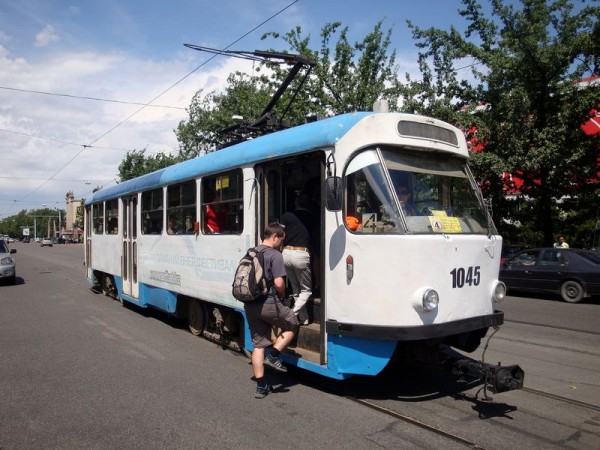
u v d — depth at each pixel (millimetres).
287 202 6496
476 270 5324
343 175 5109
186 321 9930
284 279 5195
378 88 18812
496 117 16938
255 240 6363
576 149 16375
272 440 4258
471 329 5188
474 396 5410
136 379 6020
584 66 17047
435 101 17516
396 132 5164
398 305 4754
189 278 8125
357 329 4910
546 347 7809
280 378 6074
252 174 6434
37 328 9141
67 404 5156
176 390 5605
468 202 5758
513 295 15266
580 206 18266
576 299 13305
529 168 16109
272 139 6195
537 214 18344
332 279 5184
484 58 17609
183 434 4395
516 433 4414
